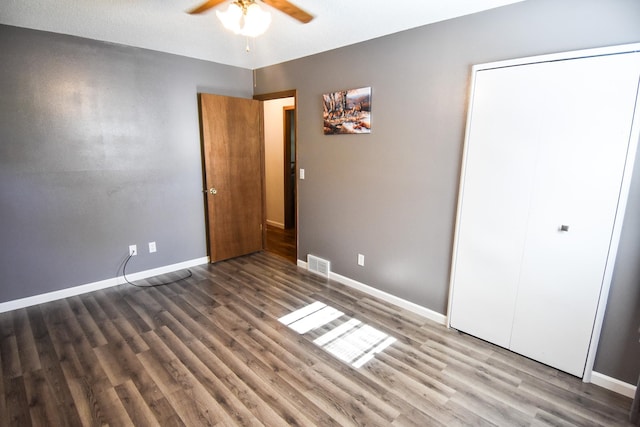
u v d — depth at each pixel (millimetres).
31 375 2025
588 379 2031
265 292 3246
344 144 3205
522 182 2129
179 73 3510
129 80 3193
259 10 1837
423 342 2436
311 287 3373
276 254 4406
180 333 2510
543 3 1958
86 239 3135
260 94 4102
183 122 3621
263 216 4480
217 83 3828
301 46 3107
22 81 2656
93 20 2506
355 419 1736
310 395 1900
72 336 2451
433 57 2467
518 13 2057
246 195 4215
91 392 1895
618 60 1740
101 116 3074
